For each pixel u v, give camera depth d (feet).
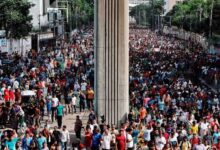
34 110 136.46
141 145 113.19
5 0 290.56
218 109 141.69
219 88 206.90
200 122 119.75
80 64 237.04
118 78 128.26
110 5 126.31
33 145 102.58
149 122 118.73
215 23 435.53
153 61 271.49
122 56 127.95
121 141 106.93
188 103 145.07
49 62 234.17
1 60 234.99
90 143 110.11
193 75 241.55
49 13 488.85
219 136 113.39
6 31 293.64
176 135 109.60
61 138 110.42
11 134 102.89
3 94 155.94
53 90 163.63
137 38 572.51
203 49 425.69
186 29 593.83
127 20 128.06
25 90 157.38
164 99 149.07
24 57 260.62
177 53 337.52
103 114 128.67
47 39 385.91
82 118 151.94
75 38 508.12
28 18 302.45
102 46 127.65
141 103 148.77
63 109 149.89
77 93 165.99
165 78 197.06
